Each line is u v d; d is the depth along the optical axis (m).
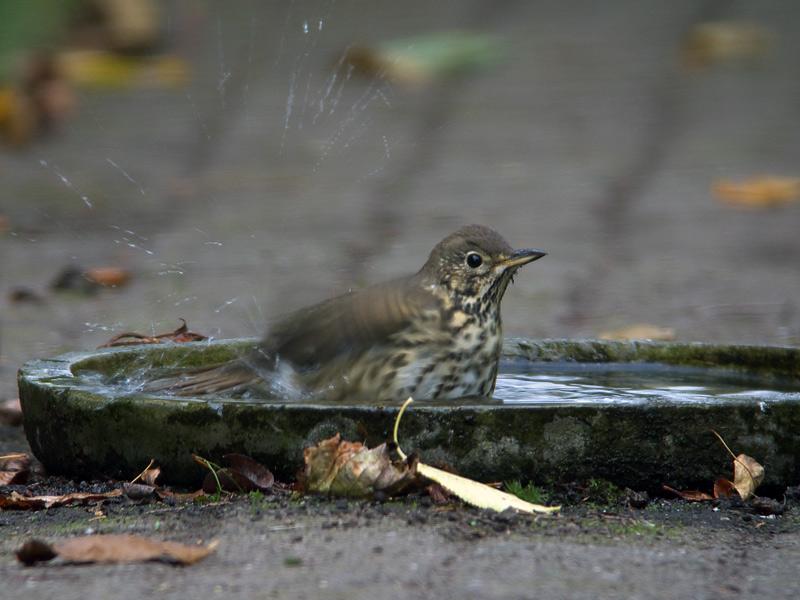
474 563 5.53
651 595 5.25
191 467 7.02
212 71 23.92
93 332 11.97
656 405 6.89
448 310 8.28
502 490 6.80
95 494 6.98
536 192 18.08
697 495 6.94
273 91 22.89
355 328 8.11
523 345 9.59
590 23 29.56
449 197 17.73
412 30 26.16
